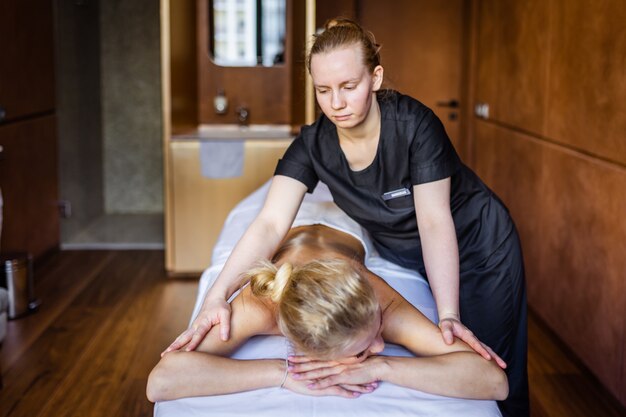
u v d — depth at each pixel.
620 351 2.55
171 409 1.38
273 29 4.41
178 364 1.41
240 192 4.06
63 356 2.98
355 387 1.42
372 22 5.11
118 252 4.62
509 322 2.03
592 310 2.81
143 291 3.85
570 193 3.04
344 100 1.52
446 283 1.60
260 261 1.49
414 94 5.18
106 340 3.16
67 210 4.82
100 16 5.67
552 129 3.27
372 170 1.74
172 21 3.92
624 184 2.53
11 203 3.88
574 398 2.67
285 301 1.32
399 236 1.93
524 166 3.68
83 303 3.64
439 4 5.09
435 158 1.66
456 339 1.50
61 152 4.71
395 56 5.14
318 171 1.77
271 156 4.05
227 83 4.45
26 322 3.36
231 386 1.41
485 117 4.52
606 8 2.65
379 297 1.55
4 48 3.78
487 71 4.48
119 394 2.64
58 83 4.65
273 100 4.47
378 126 1.69
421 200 1.68
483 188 1.99
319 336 1.28
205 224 4.07
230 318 1.53
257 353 1.55
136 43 5.71
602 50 2.70
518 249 2.02
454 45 5.13
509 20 3.98
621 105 2.55
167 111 3.97
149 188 5.89
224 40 4.41
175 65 4.00
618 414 2.55
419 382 1.42
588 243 2.85
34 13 4.23
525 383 2.08
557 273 3.21
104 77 5.74
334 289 1.29
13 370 2.83
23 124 4.05
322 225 2.07
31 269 3.50
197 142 4.01
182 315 3.48
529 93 3.61
